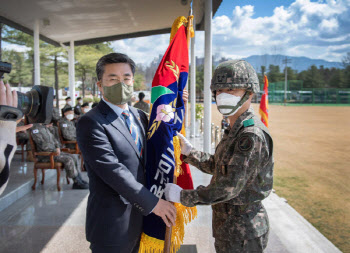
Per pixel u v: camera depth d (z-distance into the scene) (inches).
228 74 59.9
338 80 2839.6
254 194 61.9
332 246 117.9
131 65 65.6
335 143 429.4
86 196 182.7
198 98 2196.1
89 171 66.5
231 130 62.1
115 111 66.7
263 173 62.1
